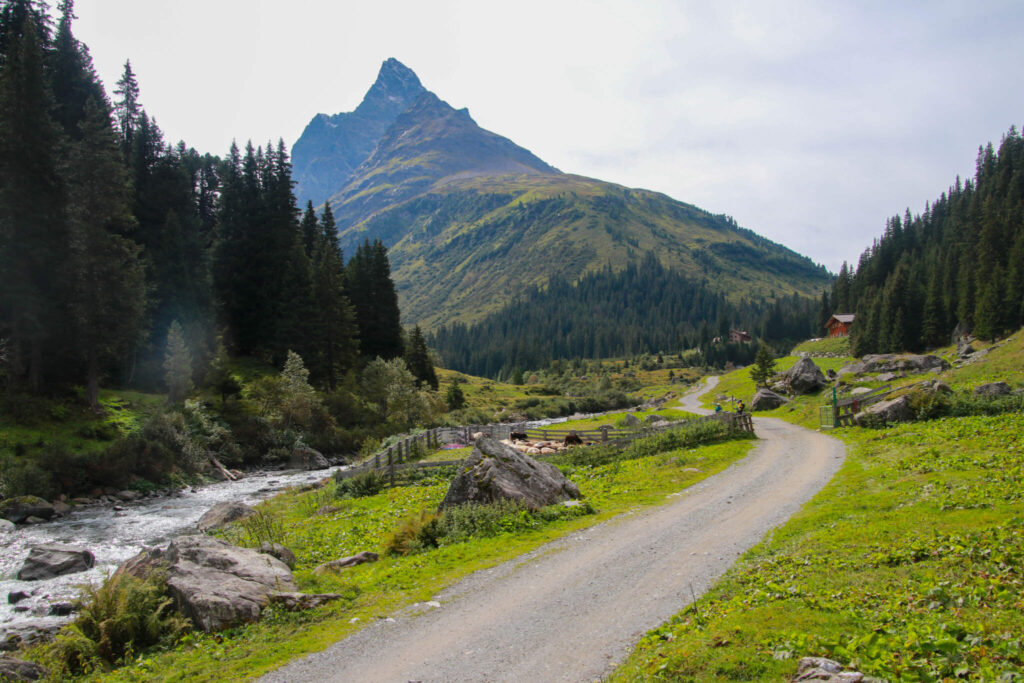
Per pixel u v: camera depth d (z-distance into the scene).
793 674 7.97
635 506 22.88
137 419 52.91
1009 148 154.50
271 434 61.56
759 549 15.66
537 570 15.69
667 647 9.78
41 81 49.44
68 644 11.62
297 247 88.81
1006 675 7.01
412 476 32.53
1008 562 11.09
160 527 30.98
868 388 60.72
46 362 50.41
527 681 9.63
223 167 98.06
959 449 25.47
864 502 18.94
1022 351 56.38
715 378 162.75
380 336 104.62
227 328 84.19
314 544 20.97
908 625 9.00
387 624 12.62
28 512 32.75
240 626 12.87
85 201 52.41
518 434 44.12
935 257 135.38
